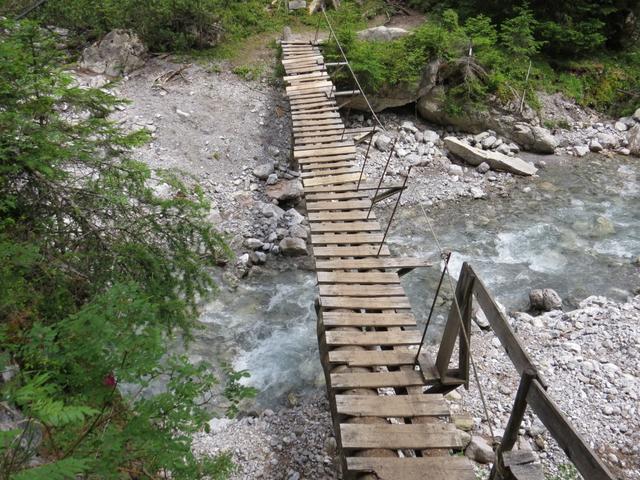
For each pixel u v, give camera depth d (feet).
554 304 27.20
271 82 46.96
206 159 38.63
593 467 8.23
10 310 10.16
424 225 35.65
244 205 35.35
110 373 7.84
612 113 49.80
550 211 37.14
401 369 15.48
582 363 21.74
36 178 13.21
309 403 21.65
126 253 13.91
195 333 25.61
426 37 45.32
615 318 24.75
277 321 26.89
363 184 26.04
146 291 13.93
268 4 59.72
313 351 24.88
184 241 15.58
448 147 43.32
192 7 47.47
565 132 47.11
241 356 24.58
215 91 44.98
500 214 36.88
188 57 48.57
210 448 18.99
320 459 18.61
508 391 20.99
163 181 16.12
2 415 8.26
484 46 46.83
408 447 12.46
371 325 16.88
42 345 7.83
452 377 15.10
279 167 39.11
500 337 11.80
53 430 7.92
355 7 60.64
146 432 7.28
